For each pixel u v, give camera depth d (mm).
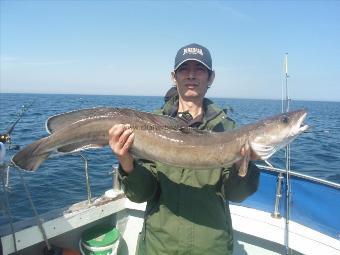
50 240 1832
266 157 1391
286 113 1427
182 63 1323
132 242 2057
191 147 1329
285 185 1910
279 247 1735
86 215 1838
